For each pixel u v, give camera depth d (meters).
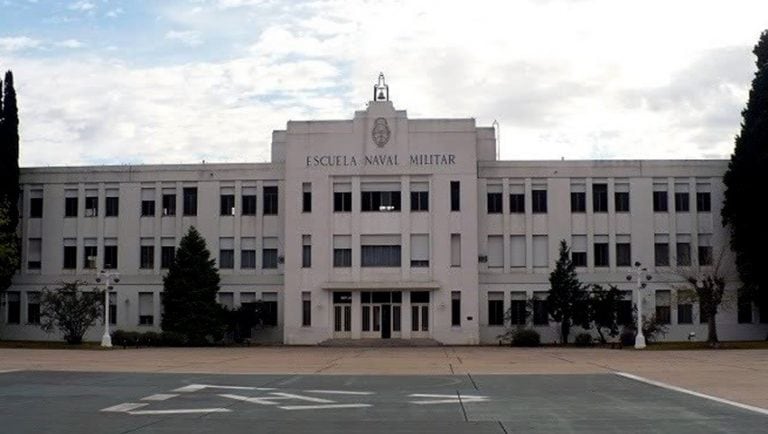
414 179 66.25
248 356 46.16
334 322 65.44
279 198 68.69
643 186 67.50
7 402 22.50
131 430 17.33
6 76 66.94
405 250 65.44
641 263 66.75
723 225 66.25
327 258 65.62
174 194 69.38
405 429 17.38
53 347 56.12
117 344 62.41
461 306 64.81
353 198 66.12
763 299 62.22
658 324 61.22
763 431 16.77
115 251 69.50
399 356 46.47
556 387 26.53
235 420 18.88
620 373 32.09
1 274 63.50
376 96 67.81
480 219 67.44
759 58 63.56
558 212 67.44
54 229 69.94
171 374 31.97
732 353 46.75
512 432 16.86
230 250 68.69
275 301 67.88
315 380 29.39
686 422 18.14
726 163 67.31
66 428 17.64
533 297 66.56
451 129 66.38
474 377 30.59
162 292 67.38
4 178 65.81
